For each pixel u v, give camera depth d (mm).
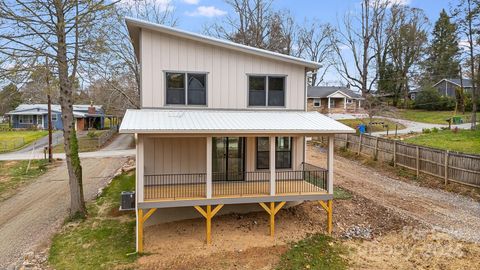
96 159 25453
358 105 48406
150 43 12141
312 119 12477
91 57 12727
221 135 10656
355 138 24156
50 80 11836
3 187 17375
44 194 16078
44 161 24016
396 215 12664
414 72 47688
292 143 13414
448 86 48469
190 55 12469
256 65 13070
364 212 13133
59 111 46562
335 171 19953
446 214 12664
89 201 14805
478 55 29438
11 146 32031
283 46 37969
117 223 12125
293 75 13469
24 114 45781
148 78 12164
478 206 13406
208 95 12648
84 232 11344
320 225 11992
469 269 8719
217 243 10516
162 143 12055
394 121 38031
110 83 19281
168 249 10125
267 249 10141
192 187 11734
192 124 10703
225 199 10719
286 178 13266
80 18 11867
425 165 17297
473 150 19312
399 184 17047
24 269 8977
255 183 12523
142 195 10039
